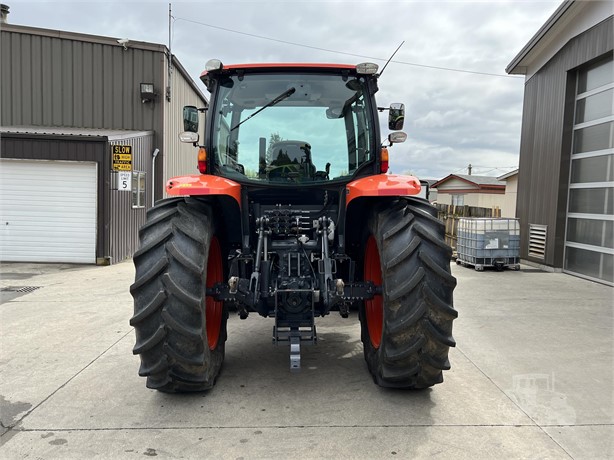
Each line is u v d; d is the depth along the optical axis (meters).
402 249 2.79
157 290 2.67
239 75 3.46
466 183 26.42
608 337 4.37
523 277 7.70
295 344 2.87
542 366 3.62
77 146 9.34
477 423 2.70
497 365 3.63
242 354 3.87
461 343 4.17
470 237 8.59
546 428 2.65
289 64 3.40
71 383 3.27
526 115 9.52
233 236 3.64
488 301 5.85
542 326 4.72
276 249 3.29
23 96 11.95
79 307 5.53
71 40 11.89
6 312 5.29
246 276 3.39
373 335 3.38
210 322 3.39
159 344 2.69
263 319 5.00
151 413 2.81
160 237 2.75
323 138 3.46
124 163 9.63
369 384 3.24
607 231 7.05
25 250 9.58
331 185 3.42
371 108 3.45
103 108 12.05
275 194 3.48
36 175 9.44
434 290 2.72
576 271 7.81
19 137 9.20
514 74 9.86
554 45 8.38
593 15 7.26
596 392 3.14
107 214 9.49
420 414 2.80
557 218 8.17
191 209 2.99
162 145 12.16
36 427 2.64
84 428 2.63
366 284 3.23
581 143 7.79
